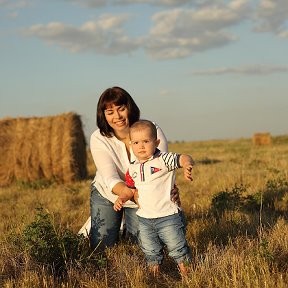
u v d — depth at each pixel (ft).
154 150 16.48
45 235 18.01
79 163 56.13
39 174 54.49
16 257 17.40
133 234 20.13
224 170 48.34
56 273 17.29
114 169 19.15
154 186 16.39
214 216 25.25
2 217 28.43
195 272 15.58
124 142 19.69
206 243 20.13
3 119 55.88
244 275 14.76
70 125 54.70
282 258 16.83
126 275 16.33
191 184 38.99
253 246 17.99
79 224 24.77
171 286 15.79
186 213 26.45
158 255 16.90
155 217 16.39
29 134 54.95
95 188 20.48
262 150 99.96
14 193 42.91
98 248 20.03
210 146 154.10
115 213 20.21
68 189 41.09
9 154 54.75
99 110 19.30
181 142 215.10
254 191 31.04
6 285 15.24
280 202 28.09
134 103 19.22
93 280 15.96
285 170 41.88
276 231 19.71
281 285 14.06
